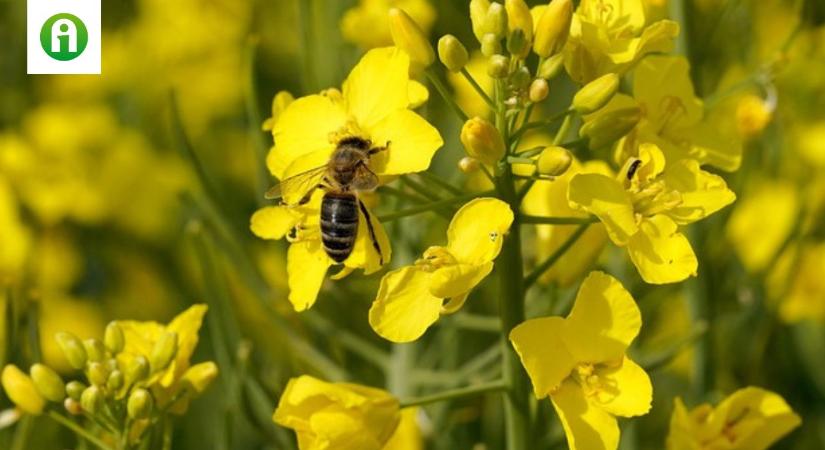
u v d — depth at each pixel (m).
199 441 0.41
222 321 0.36
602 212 0.30
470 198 0.31
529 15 0.31
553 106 0.44
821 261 0.41
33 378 0.32
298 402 0.31
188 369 0.33
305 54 0.38
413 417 0.35
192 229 0.36
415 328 0.30
